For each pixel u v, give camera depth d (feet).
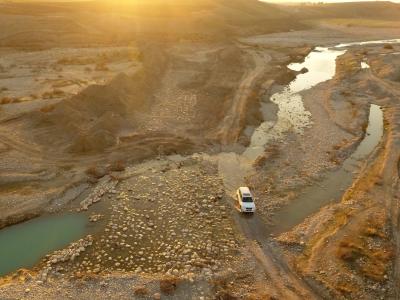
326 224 117.60
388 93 228.02
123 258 104.47
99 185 138.10
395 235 111.24
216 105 209.67
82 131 164.25
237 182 141.49
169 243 110.42
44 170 142.00
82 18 420.77
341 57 343.87
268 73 278.46
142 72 237.04
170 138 170.09
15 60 297.74
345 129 185.06
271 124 192.95
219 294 90.84
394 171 146.92
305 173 148.46
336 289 93.09
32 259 104.06
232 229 116.88
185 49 344.90
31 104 191.93
